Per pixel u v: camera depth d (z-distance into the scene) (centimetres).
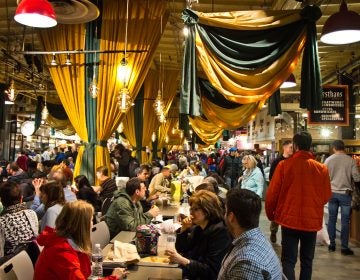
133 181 448
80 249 252
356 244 693
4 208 376
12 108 1802
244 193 199
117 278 237
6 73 1084
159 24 647
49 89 1505
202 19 426
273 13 432
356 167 626
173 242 314
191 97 412
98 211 568
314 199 402
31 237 366
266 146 1877
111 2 654
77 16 491
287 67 428
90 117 654
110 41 649
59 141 2366
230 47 428
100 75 647
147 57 641
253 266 177
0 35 934
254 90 422
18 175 822
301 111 1516
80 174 648
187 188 721
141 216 450
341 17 390
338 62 1110
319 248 666
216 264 281
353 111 1138
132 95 641
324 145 1443
